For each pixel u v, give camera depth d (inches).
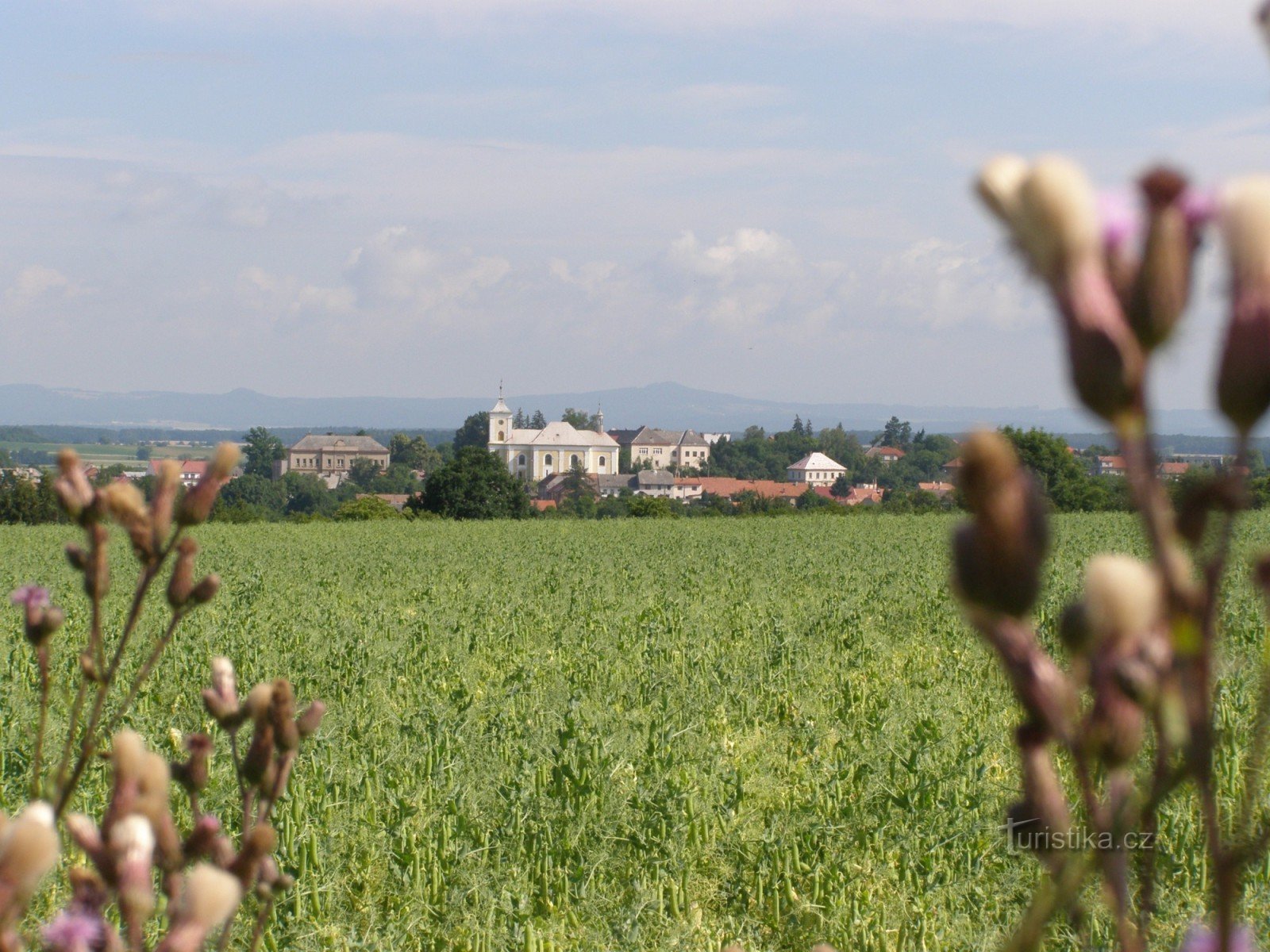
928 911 286.0
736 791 362.9
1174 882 265.0
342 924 286.8
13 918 47.7
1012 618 35.4
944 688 524.7
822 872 307.9
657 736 424.8
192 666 577.3
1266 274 32.0
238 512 3452.3
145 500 112.3
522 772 381.4
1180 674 34.6
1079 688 35.6
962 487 35.6
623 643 674.2
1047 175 31.9
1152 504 33.0
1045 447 2586.1
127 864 66.9
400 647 669.9
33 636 110.3
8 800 328.8
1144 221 32.7
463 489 3816.4
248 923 271.3
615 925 283.1
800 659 611.5
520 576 1223.5
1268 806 282.4
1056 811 38.5
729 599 943.7
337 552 1652.3
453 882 305.3
